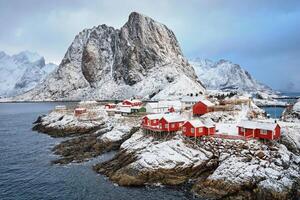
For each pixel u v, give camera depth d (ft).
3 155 230.48
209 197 142.10
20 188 158.51
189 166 165.78
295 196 140.15
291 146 196.75
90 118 339.57
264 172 147.33
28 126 396.16
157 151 175.42
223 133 197.67
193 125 187.93
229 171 151.64
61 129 327.67
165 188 154.92
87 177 173.47
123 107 369.91
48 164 202.08
